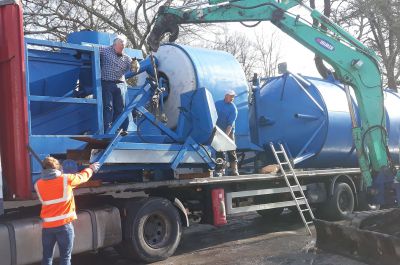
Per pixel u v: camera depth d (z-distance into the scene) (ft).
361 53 28.71
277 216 38.96
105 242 22.26
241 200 30.09
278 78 36.91
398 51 74.95
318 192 35.01
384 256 21.56
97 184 22.13
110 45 26.43
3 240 18.89
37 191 18.24
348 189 36.60
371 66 28.71
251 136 34.37
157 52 30.12
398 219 23.93
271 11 28.37
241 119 30.91
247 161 34.35
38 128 23.82
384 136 28.30
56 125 24.34
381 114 28.43
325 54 28.43
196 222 28.96
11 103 21.11
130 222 23.52
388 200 27.45
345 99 36.99
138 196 25.04
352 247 23.67
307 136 34.88
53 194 18.08
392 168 27.89
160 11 28.94
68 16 69.87
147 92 25.96
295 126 34.94
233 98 28.63
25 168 20.85
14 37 20.90
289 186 30.66
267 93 35.94
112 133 23.48
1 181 20.02
